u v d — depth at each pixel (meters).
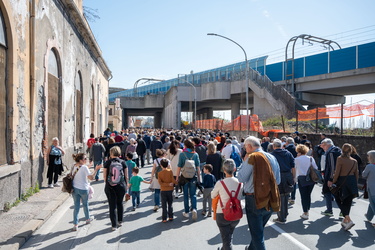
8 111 7.66
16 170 7.73
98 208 8.09
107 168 6.36
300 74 36.97
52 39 10.88
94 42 18.78
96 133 22.00
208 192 7.21
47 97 10.29
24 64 8.53
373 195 6.33
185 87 50.38
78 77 16.02
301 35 35.22
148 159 17.30
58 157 10.24
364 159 11.95
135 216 7.33
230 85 45.31
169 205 6.89
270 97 35.84
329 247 5.27
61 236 5.91
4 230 5.94
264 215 4.31
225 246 4.50
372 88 34.81
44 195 8.88
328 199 7.27
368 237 5.78
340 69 32.47
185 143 7.26
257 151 4.40
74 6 12.98
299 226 6.48
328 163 7.07
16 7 7.95
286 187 6.46
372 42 29.61
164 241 5.60
